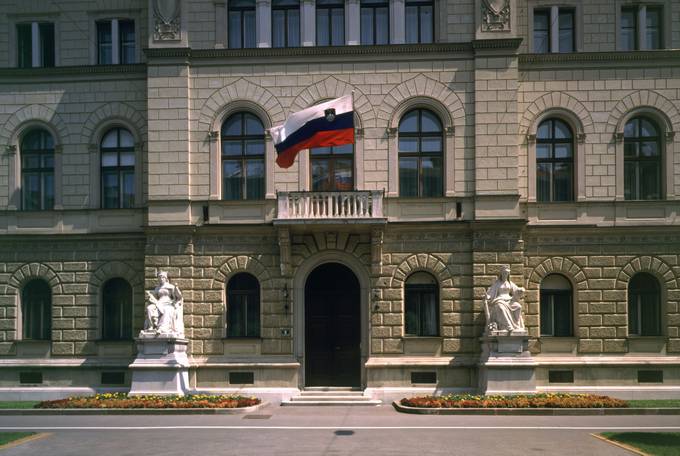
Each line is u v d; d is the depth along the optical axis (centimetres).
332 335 2816
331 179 2819
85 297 2884
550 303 2822
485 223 2716
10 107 2955
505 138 2753
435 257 2758
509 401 2362
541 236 2806
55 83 2950
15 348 2880
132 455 1625
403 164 2819
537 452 1647
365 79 2809
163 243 2786
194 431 1964
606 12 2861
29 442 1800
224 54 2820
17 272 2905
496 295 2645
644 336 2769
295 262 2778
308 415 2314
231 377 2745
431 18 2855
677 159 2819
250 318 2809
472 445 1734
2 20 2978
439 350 2733
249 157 2844
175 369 2614
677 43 2852
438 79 2795
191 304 2777
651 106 2831
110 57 2973
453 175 2772
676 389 2706
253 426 2055
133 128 2919
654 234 2792
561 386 2734
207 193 2809
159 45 2825
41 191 2964
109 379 2838
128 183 2936
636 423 2108
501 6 2778
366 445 1736
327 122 2606
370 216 2653
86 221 2906
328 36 2862
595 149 2830
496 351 2581
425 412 2319
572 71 2848
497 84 2767
